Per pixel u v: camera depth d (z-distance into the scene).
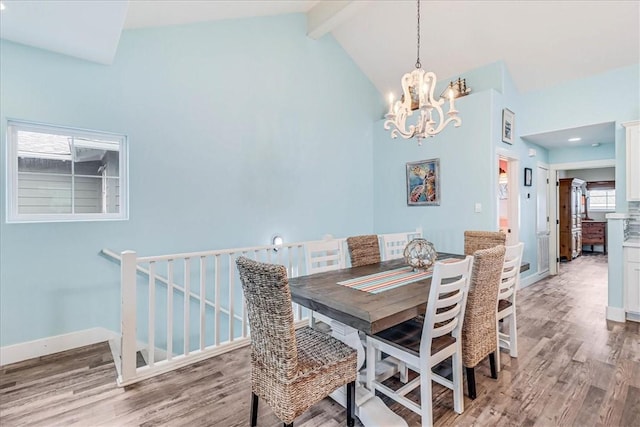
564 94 4.29
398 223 5.10
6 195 2.53
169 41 3.26
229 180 3.69
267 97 4.03
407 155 4.95
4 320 2.49
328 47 4.76
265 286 1.49
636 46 3.54
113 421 1.79
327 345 1.79
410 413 1.87
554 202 5.72
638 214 3.77
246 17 3.82
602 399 1.96
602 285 4.87
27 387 2.14
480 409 1.88
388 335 1.95
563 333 3.00
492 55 4.21
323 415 1.86
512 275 2.43
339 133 4.91
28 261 2.58
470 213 4.19
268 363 1.59
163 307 3.25
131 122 3.03
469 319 1.92
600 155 5.25
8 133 2.55
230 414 1.86
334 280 2.22
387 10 4.16
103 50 2.64
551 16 3.54
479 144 4.09
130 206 3.04
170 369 2.36
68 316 2.75
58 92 2.68
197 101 3.44
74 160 2.88
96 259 2.87
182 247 3.35
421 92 2.40
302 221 4.41
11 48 2.50
